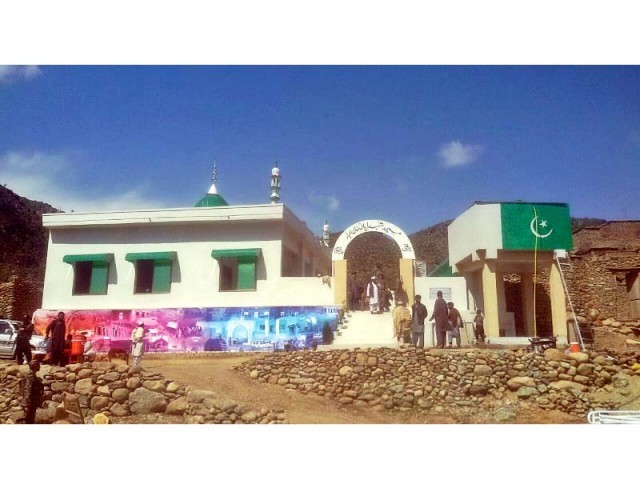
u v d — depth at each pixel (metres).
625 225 27.84
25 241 40.06
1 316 26.03
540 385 15.40
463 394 15.57
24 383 14.30
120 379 14.35
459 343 19.08
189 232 24.50
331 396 16.09
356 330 21.52
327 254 32.84
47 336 17.56
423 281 22.92
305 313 22.36
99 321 23.53
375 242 38.16
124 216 24.62
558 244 20.62
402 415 15.40
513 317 22.84
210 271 24.00
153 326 23.11
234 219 23.92
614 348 18.56
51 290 24.72
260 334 22.47
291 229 25.56
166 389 14.27
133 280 24.36
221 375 16.56
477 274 22.86
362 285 24.83
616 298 23.58
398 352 16.39
